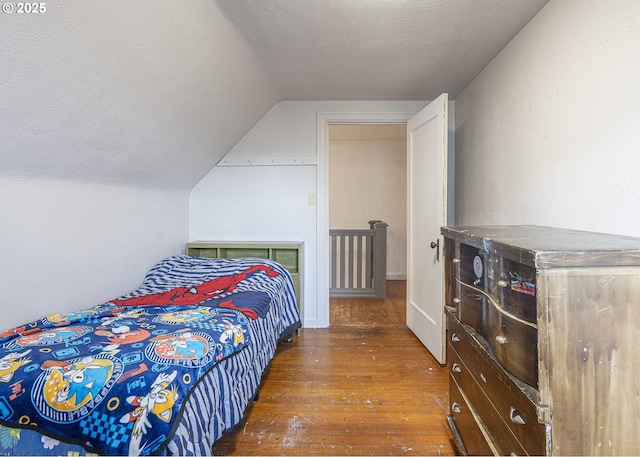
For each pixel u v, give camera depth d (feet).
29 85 3.50
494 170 6.84
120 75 4.32
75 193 5.56
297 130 9.71
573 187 4.32
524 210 5.60
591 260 2.41
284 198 9.93
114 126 5.07
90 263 5.92
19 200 4.57
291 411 5.65
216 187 10.00
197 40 4.87
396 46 6.24
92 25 3.45
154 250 8.10
